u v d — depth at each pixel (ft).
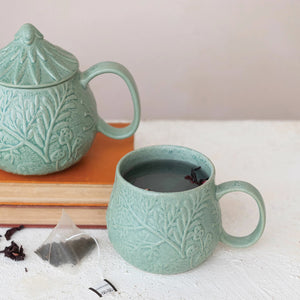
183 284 2.43
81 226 2.67
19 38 2.52
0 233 2.64
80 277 2.45
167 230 2.33
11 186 2.59
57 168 2.60
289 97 5.00
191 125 3.28
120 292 2.40
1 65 2.51
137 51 4.70
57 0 4.45
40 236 2.63
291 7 4.56
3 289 2.40
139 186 2.44
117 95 4.91
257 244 2.59
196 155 2.51
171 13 4.53
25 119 2.48
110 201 2.47
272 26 4.63
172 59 4.75
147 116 5.03
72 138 2.56
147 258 2.38
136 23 4.57
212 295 2.39
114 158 2.76
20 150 2.51
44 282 2.43
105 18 4.54
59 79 2.49
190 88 4.91
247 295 2.39
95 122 2.66
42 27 4.58
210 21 4.58
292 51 4.76
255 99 5.01
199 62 4.78
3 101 2.48
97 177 2.63
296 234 2.63
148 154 2.53
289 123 3.32
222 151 3.09
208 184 2.36
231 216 2.71
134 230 2.36
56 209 2.64
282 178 2.92
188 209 2.33
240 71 4.85
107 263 2.51
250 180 2.90
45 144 2.52
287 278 2.46
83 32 4.61
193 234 2.35
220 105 5.02
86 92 2.62
